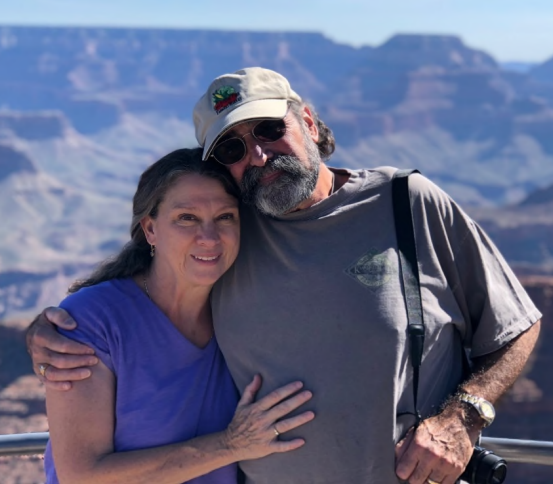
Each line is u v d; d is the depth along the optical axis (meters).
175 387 2.71
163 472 2.63
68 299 2.75
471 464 2.70
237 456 2.67
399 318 2.66
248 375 2.78
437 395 2.77
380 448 2.64
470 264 2.81
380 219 2.76
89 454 2.61
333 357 2.67
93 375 2.63
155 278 2.79
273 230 2.80
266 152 2.68
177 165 2.68
